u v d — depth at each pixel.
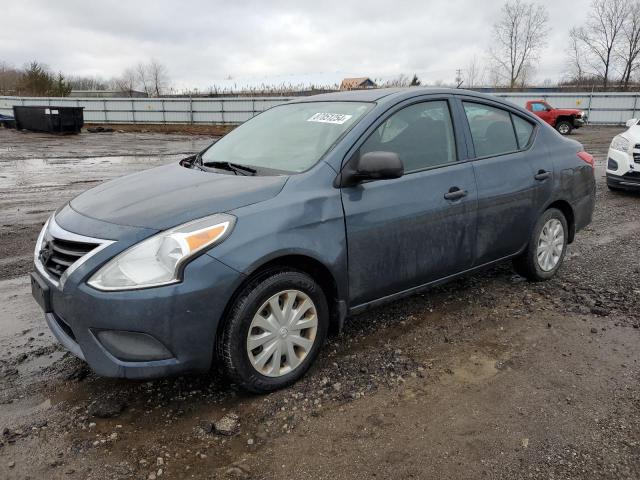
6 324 3.88
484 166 3.95
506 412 2.82
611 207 8.22
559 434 2.64
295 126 3.71
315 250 2.95
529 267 4.54
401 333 3.73
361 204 3.19
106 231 2.68
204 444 2.56
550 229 4.62
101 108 37.72
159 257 2.56
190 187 3.08
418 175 3.53
